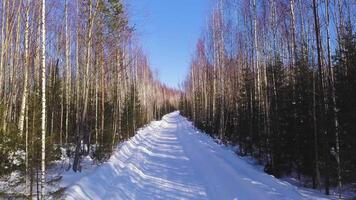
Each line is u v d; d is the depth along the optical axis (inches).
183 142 1165.7
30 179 349.4
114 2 681.0
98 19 635.5
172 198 440.5
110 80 1008.2
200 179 556.4
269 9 804.6
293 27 617.6
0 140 360.5
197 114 2057.1
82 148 739.4
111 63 895.7
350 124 478.9
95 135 773.9
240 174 529.7
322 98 494.6
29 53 549.3
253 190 429.7
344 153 486.6
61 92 788.6
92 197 398.0
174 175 595.8
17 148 372.5
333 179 519.2
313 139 551.2
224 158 709.9
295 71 605.9
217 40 1318.9
